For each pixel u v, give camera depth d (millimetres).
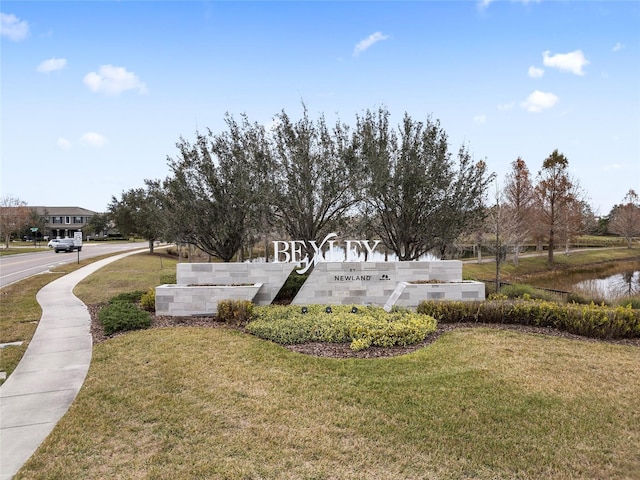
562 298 15844
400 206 15164
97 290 15633
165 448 4438
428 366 6773
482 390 5816
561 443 4562
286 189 14469
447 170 15148
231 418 5062
